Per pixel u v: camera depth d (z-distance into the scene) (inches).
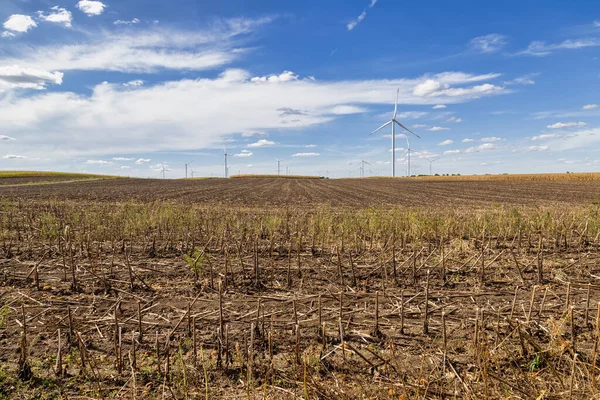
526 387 153.5
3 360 180.4
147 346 195.5
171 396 155.4
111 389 160.6
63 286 285.6
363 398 150.9
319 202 1091.3
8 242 431.5
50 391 158.4
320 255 385.4
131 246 403.9
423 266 338.0
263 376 168.7
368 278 311.3
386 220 498.3
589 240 444.1
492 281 299.7
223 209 794.2
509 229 471.2
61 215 639.8
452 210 788.0
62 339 201.5
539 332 202.1
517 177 3395.7
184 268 333.4
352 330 211.5
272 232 467.8
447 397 151.9
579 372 160.4
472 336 201.5
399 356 184.1
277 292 278.1
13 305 249.1
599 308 142.9
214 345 195.0
